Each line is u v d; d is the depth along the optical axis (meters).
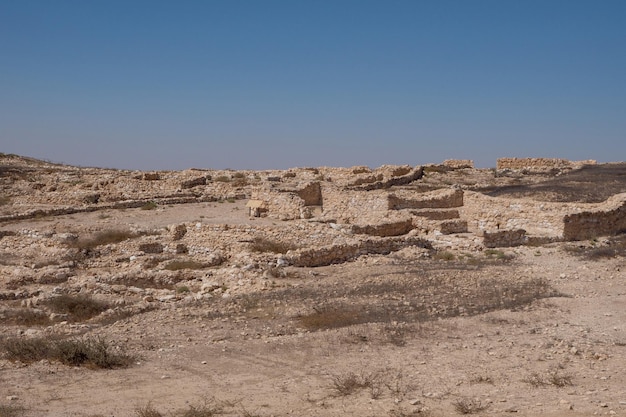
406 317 15.55
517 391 10.24
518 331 14.23
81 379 11.71
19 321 18.53
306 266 23.56
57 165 68.31
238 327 15.29
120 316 17.98
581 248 25.80
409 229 30.53
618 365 11.50
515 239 27.52
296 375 11.67
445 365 11.86
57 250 28.95
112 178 52.25
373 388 10.64
